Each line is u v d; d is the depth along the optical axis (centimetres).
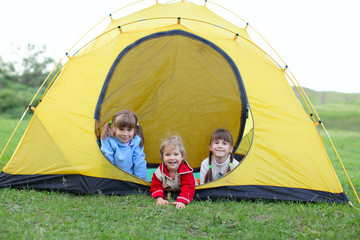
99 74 342
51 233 224
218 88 440
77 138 323
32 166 321
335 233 241
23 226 231
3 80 2408
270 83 347
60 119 328
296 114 338
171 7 403
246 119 426
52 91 338
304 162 322
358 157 771
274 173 319
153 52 418
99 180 314
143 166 373
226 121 454
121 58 354
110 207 281
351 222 264
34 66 2567
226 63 388
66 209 271
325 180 318
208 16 397
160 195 304
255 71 350
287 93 346
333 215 279
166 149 304
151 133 470
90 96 335
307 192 315
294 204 305
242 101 392
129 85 430
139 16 388
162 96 461
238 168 320
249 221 260
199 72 441
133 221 255
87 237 224
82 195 313
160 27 350
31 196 296
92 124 328
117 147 347
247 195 311
